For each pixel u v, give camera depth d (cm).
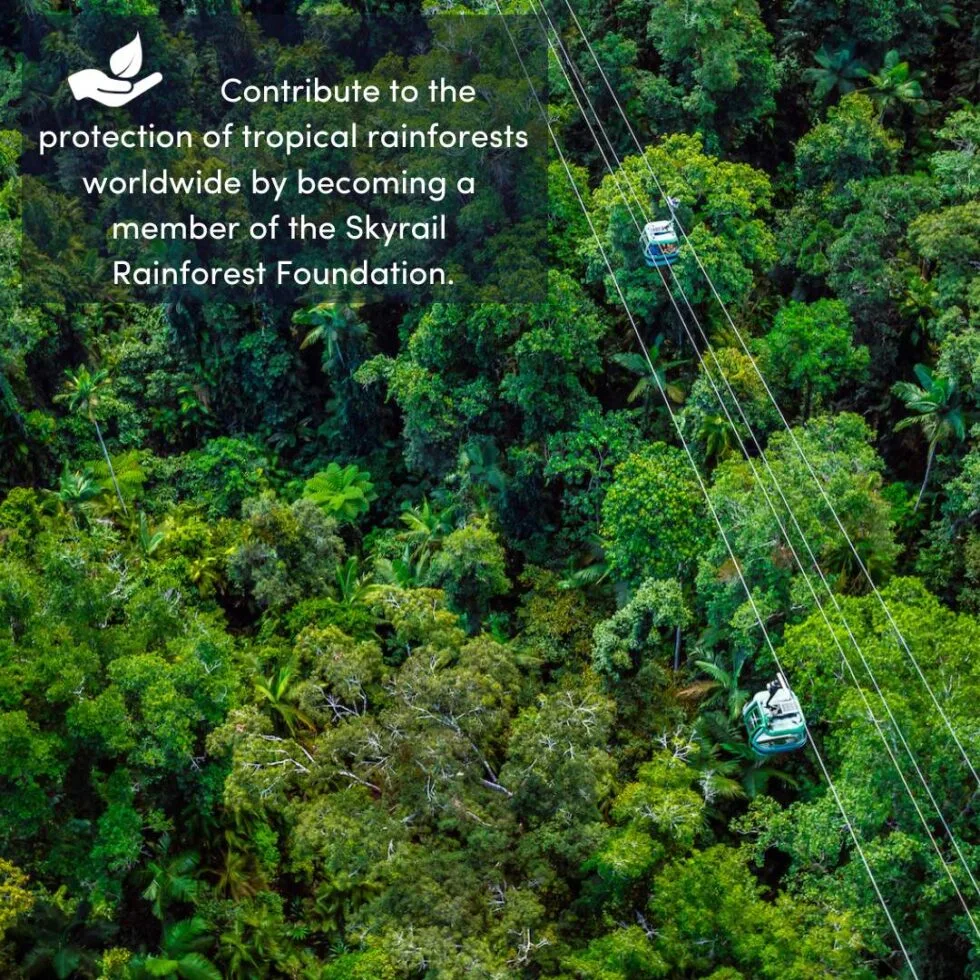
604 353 5091
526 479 4853
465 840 3669
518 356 4747
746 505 4138
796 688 3859
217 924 3947
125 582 4072
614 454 4769
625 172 4881
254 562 4684
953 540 4572
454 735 3650
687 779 3669
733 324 4888
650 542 4325
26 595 3862
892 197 4981
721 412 4591
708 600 4300
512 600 4897
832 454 4247
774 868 4134
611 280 4844
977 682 3566
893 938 3625
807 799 4072
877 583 4244
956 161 5000
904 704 3491
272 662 4494
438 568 4669
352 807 3597
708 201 4862
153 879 3934
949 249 4725
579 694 3775
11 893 3544
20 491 4597
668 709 4166
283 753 3716
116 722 3681
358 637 4616
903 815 3538
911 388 4694
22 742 3606
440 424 4978
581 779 3581
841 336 4734
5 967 3750
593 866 3622
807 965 3309
